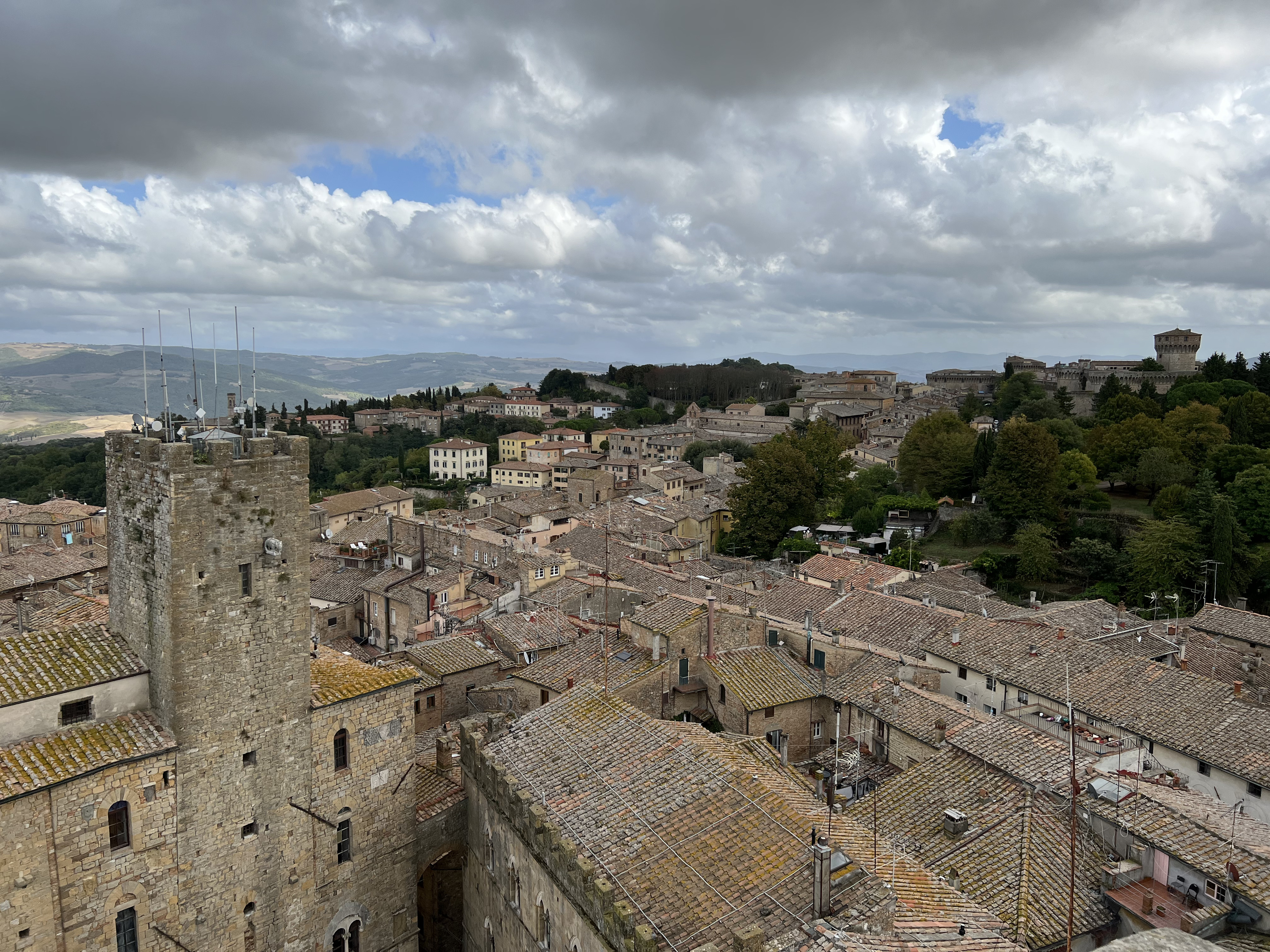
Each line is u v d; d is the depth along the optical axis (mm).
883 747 56875
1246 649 81875
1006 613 86062
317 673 45562
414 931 47281
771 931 28359
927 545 141500
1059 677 59344
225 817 39312
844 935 27203
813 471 159500
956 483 158750
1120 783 42469
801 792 40500
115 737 36562
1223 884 34656
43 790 33344
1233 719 50844
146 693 39094
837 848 31953
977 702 63375
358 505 186750
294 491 40875
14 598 86062
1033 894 36500
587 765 40688
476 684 70312
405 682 45594
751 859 32094
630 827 35156
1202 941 12055
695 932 28969
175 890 37906
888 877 33156
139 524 39375
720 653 62938
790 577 101250
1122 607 104812
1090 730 54750
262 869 40812
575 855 33094
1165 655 72312
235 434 44000
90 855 35156
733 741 46594
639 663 60781
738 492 159375
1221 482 139625
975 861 39125
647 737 41594
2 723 34719
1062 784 43344
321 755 42750
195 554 37531
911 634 70562
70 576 94562
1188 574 110500
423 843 47156
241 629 39281
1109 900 36750
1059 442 168875
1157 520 125625
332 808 43281
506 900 41000
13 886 32906
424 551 113000
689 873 31922
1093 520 135875
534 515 148750
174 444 36750
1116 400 186250
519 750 43719
